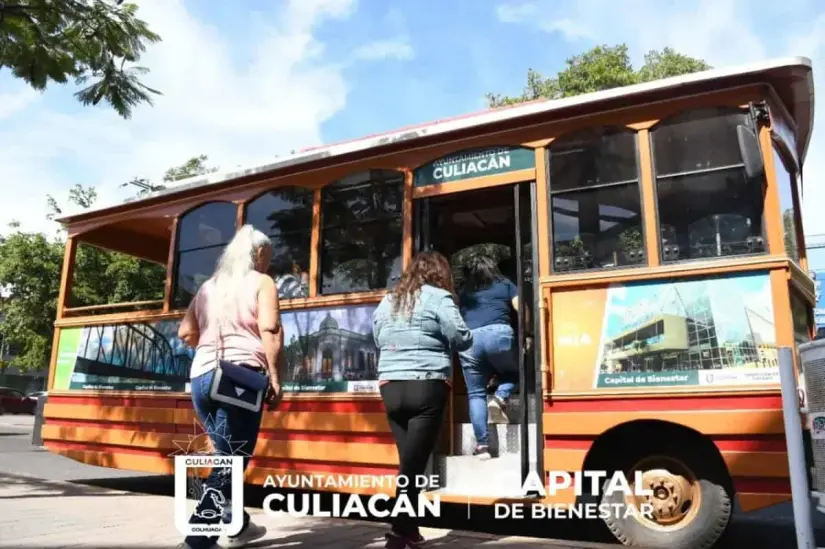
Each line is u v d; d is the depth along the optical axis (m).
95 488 8.02
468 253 7.49
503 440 5.88
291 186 7.20
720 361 4.86
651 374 5.06
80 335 8.77
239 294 4.28
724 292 4.95
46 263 26.86
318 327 6.66
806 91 5.30
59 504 6.44
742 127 4.94
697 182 5.19
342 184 6.84
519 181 5.88
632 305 5.23
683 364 4.97
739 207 5.02
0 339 34.56
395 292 4.38
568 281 5.46
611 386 5.18
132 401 7.94
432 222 6.68
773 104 5.29
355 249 6.63
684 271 5.07
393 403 4.17
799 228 5.91
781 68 4.96
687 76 5.24
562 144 5.75
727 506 4.86
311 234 6.93
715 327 4.92
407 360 4.14
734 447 4.73
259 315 4.25
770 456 4.61
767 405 4.66
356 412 6.23
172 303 7.88
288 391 6.69
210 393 4.01
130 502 6.62
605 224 5.45
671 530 4.96
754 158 4.89
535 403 5.53
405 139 6.42
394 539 4.06
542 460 5.38
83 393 8.48
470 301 6.14
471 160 6.16
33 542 4.72
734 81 5.14
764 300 4.81
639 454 5.18
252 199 7.46
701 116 5.25
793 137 5.87
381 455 6.02
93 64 8.34
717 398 4.82
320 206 6.93
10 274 26.59
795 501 3.53
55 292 27.06
